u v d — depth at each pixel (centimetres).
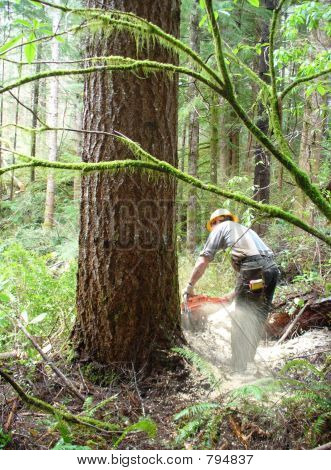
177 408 277
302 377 315
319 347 397
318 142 716
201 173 1052
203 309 415
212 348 386
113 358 324
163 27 310
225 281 587
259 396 235
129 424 262
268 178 788
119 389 308
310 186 190
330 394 258
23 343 345
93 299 329
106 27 213
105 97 308
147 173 312
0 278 391
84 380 316
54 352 345
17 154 196
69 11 205
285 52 542
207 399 288
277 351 416
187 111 690
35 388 290
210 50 864
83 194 329
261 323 380
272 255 403
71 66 745
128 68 195
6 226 1103
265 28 818
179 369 326
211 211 854
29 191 1137
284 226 723
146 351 325
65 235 968
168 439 247
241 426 244
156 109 312
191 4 742
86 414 259
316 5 502
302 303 474
